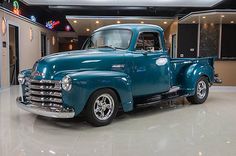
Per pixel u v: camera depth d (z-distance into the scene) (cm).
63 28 1764
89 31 1584
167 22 1248
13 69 969
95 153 282
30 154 278
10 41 966
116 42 439
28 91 387
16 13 946
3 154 277
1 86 797
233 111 475
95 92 360
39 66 371
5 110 473
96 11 1368
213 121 409
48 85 354
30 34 1136
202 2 927
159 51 455
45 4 988
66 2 967
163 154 279
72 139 324
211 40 1198
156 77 445
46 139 323
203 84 548
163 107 509
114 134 344
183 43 1195
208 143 312
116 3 965
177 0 909
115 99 384
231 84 802
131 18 1134
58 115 339
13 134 341
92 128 368
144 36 439
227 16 965
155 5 986
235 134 346
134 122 401
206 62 568
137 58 418
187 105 529
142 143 312
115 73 381
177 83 520
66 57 367
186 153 282
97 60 381
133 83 414
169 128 372
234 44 1199
